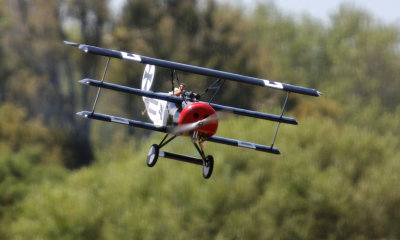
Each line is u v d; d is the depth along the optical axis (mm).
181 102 38344
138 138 148000
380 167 80688
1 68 157000
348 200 76500
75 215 79750
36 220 82188
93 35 152875
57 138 154000
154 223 76188
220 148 81750
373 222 75375
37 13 153250
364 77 190375
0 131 146625
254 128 86250
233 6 155000
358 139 84250
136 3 146375
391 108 181000
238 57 143125
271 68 152500
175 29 146000
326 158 83062
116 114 149250
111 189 83125
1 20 158875
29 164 121500
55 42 153625
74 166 153000
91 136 160750
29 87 158000
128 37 142375
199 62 140625
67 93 170750
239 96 137375
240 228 73188
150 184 82062
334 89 187375
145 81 56000
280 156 80188
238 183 76688
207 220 75812
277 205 74625
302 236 73125
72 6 150625
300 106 149375
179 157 39500
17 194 106625
